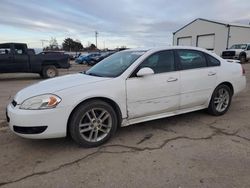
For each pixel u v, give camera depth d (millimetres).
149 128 4473
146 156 3406
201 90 4750
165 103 4305
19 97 3625
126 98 3898
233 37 33094
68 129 3596
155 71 4195
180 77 4422
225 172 2963
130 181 2820
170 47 4516
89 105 3600
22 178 2910
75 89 3559
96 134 3740
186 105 4613
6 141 3963
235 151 3510
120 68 4117
